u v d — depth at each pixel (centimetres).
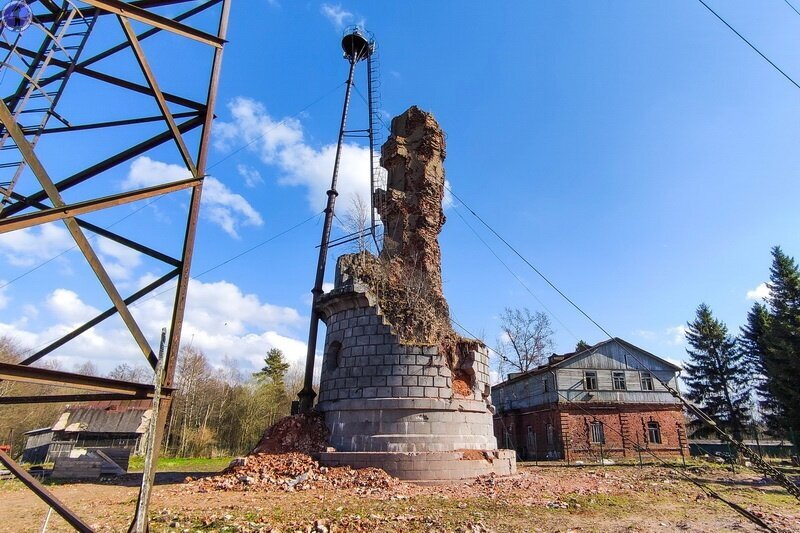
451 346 2295
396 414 2019
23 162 777
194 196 845
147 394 754
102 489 1844
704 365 5459
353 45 3631
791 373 3756
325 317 2559
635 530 1131
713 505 1484
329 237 2977
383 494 1548
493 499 1480
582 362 4184
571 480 2041
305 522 1132
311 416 2208
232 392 6378
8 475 2272
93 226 836
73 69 839
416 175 2923
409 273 2598
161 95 818
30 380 623
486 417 2241
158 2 917
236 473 1878
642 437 3956
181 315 799
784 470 2836
